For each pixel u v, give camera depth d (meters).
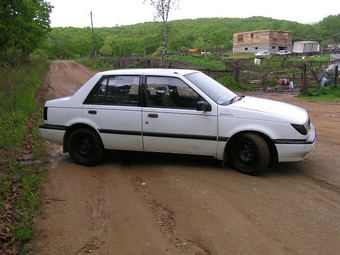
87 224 4.29
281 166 6.05
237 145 5.65
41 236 4.04
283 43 87.94
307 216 4.28
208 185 5.28
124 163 6.48
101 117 6.09
